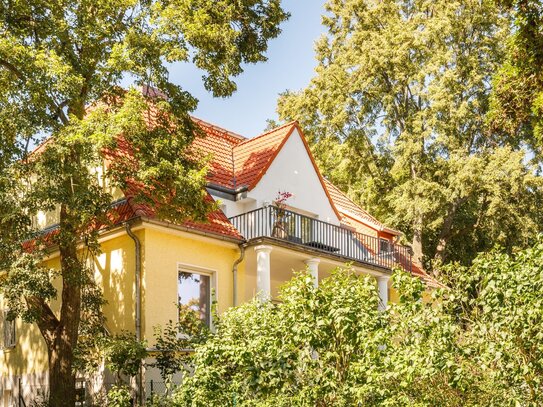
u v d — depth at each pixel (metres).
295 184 24.52
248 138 27.52
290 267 23.09
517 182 33.78
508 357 9.46
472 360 9.81
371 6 39.38
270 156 23.77
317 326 10.70
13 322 22.94
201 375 11.55
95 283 19.06
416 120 35.66
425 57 36.66
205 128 25.69
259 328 11.45
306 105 38.84
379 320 10.47
